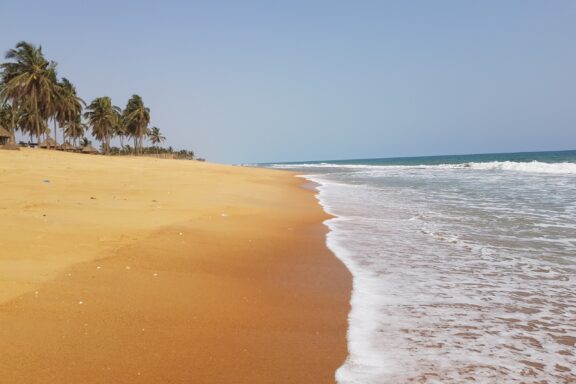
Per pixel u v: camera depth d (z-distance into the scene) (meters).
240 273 7.08
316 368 4.04
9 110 72.12
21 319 4.59
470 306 5.67
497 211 14.56
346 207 16.72
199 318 5.09
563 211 14.18
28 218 9.62
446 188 24.91
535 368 4.06
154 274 6.50
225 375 3.85
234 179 29.64
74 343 4.21
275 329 4.91
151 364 3.96
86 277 6.02
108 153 79.19
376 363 4.14
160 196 15.82
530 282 6.68
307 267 7.67
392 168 71.50
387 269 7.54
